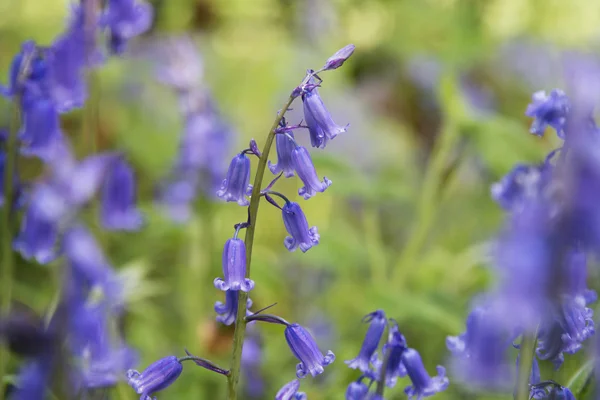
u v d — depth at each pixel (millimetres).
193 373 5660
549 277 2180
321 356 3205
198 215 6504
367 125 9656
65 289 3951
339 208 8664
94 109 5387
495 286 2361
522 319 2203
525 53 9969
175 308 7164
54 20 10844
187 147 6445
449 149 6703
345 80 10531
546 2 10727
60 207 3998
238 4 11266
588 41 10211
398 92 10031
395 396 4555
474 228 8289
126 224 5156
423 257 7660
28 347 4027
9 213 4496
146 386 3158
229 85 10219
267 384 5781
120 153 5148
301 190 3121
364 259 6539
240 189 3152
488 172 8125
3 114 7328
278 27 11414
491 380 2807
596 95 2375
